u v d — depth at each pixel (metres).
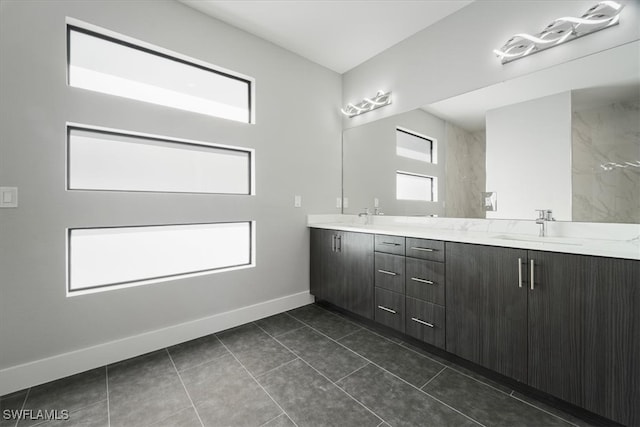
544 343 1.41
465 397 1.52
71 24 1.78
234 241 2.56
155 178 2.14
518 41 1.87
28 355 1.62
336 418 1.37
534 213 1.87
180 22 2.14
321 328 2.41
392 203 2.78
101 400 1.50
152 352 2.01
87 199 1.79
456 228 2.28
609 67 1.58
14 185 1.58
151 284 2.04
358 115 3.13
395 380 1.67
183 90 2.26
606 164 1.59
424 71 2.49
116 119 1.87
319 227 2.85
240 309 2.49
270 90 2.66
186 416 1.38
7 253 1.57
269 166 2.66
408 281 2.05
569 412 1.40
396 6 2.19
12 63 1.56
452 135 2.29
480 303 1.65
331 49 2.80
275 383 1.64
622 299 1.19
